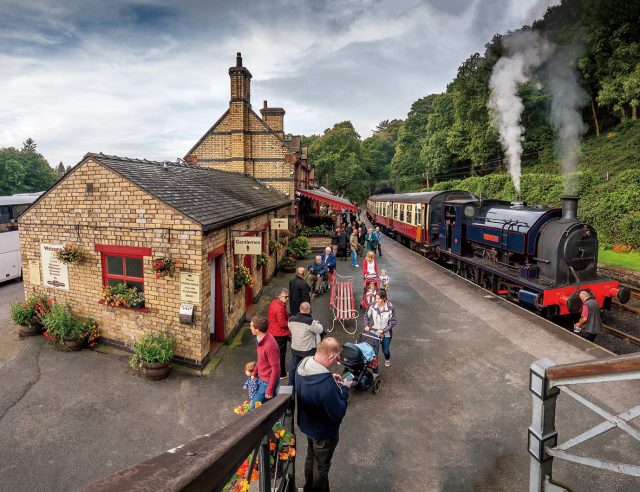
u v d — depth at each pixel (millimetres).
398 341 9531
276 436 3170
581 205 25281
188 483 992
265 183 20781
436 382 7582
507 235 12570
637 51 29984
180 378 7863
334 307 11203
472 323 10695
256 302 12781
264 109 25859
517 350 8961
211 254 8594
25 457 5633
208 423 6441
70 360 8547
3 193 71875
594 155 33469
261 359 5660
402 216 26281
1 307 13250
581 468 5277
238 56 20047
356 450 5684
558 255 10633
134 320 8781
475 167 49250
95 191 8750
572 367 2068
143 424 6398
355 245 18812
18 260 17391
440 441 5879
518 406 6766
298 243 19797
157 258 7918
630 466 1887
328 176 65312
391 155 94125
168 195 8672
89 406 6867
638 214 21406
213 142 20906
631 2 30203
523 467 5348
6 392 7277
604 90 31734
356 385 7273
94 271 9117
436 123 53250
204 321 8273
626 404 6660
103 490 843
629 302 13883
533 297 10914
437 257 20906
